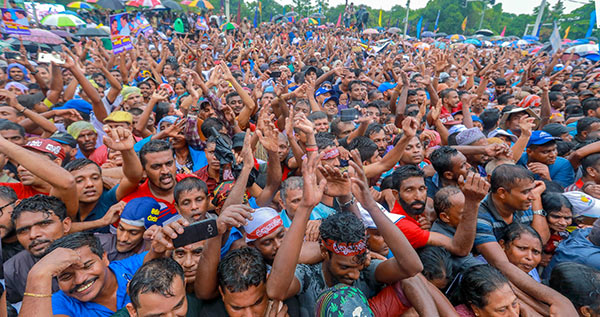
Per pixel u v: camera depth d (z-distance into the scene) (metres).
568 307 2.37
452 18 74.62
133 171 3.44
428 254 2.71
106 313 2.36
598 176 4.20
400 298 2.32
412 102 7.68
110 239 3.20
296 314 2.38
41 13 22.09
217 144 3.71
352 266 2.15
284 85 6.25
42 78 8.10
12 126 4.21
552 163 4.84
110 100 7.05
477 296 2.29
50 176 2.93
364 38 30.00
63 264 1.99
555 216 3.35
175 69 11.08
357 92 8.20
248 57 12.65
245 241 2.82
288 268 2.09
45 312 1.86
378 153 4.84
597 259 2.94
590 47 17.73
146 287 1.93
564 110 8.10
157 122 6.79
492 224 3.17
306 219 2.15
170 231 2.03
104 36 16.23
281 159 4.48
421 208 3.37
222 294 2.16
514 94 9.40
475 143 4.84
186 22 23.39
